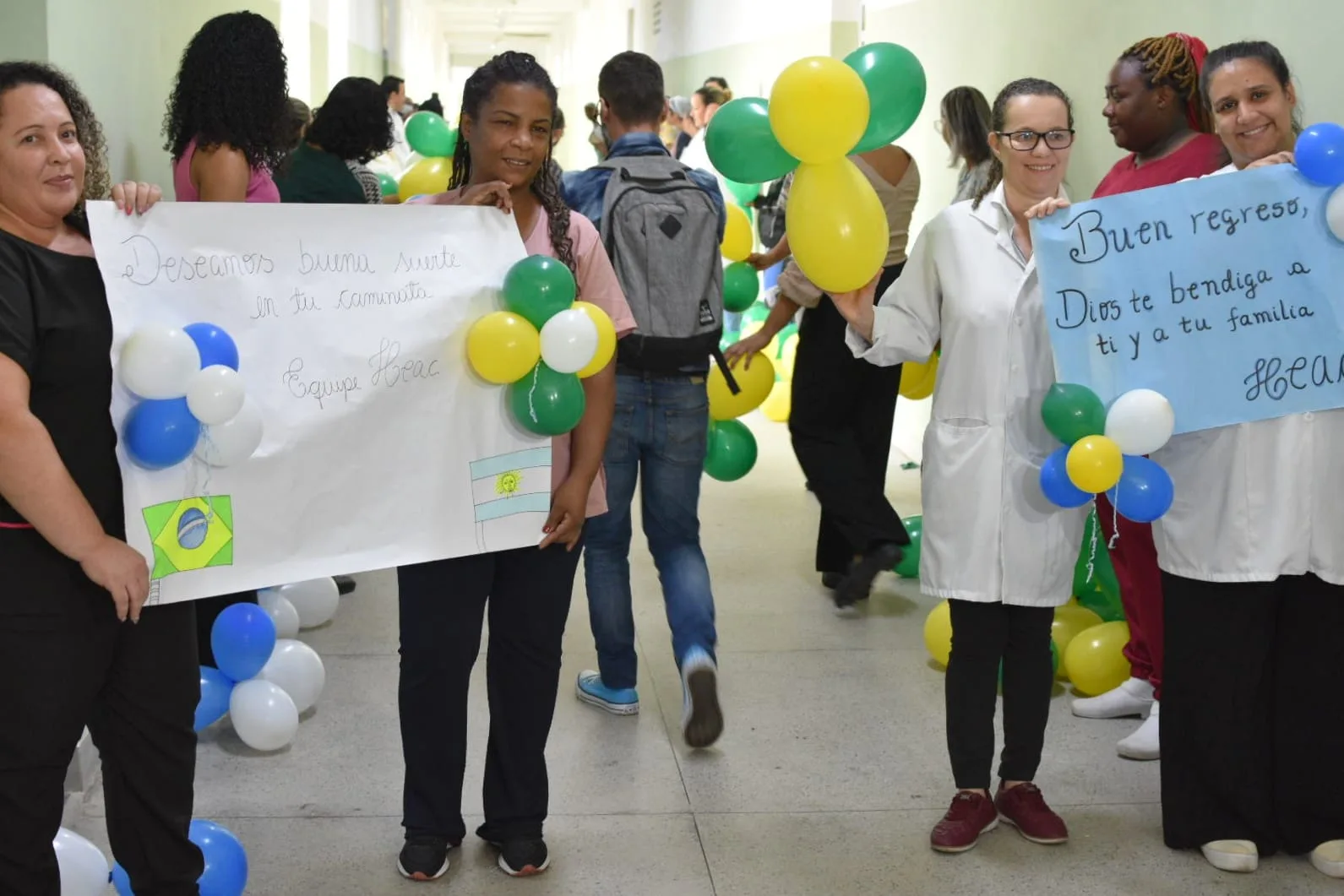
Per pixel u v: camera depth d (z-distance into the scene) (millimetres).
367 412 2266
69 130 1856
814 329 4219
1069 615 3828
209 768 3158
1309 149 2506
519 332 2260
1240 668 2680
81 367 1874
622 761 3240
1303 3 3475
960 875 2713
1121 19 4461
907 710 3582
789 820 2947
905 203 4258
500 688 2629
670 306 3199
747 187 7578
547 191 2494
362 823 2900
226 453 2037
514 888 2633
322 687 3445
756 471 6551
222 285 2115
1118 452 2502
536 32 31266
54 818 1949
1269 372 2584
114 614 1951
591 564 3469
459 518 2375
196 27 5965
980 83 5863
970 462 2713
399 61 20172
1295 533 2604
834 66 2463
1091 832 2896
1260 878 2709
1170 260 2592
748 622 4305
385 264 2273
